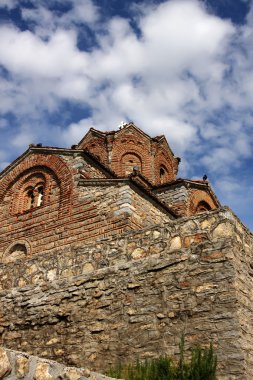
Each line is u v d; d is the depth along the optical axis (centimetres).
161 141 2852
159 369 887
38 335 1157
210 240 1029
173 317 982
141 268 1086
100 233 1549
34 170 1916
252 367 880
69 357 1074
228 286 951
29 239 1731
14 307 1241
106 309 1084
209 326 930
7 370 537
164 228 1108
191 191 2264
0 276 1325
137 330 1012
